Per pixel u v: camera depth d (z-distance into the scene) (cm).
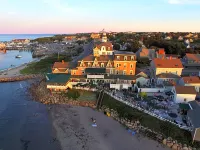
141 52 11719
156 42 15200
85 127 4894
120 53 7862
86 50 15425
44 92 6806
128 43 16150
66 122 5131
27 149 4038
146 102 5562
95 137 4488
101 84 6869
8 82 8544
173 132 4328
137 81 6856
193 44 17500
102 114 5556
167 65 7100
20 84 8275
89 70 7200
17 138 4422
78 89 6731
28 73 9725
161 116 4800
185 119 4697
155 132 4500
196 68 8956
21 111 5759
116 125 4991
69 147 4119
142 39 19338
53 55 14925
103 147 4134
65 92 6619
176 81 6806
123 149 4078
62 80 6819
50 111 5747
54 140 4356
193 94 5425
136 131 4706
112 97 5966
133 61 7488
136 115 5003
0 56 17438
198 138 4056
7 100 6575
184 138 4191
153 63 7388
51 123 5081
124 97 5906
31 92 7256
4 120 5219
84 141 4334
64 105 6106
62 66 7731
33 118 5331
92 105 6028
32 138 4425
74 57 13475
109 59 7606
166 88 6288
